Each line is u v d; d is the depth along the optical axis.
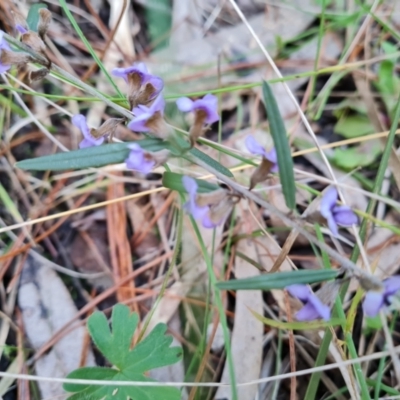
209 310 0.53
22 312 0.54
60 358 0.53
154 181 0.57
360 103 0.58
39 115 0.58
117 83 0.59
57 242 0.56
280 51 0.60
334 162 0.57
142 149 0.45
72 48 0.60
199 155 0.48
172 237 0.56
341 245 0.55
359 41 0.60
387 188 0.56
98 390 0.49
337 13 0.60
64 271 0.55
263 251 0.55
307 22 0.61
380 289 0.44
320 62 0.60
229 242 0.53
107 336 0.50
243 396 0.52
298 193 0.56
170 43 0.61
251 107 0.59
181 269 0.55
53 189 0.57
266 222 0.56
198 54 0.60
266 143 0.58
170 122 0.57
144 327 0.51
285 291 0.52
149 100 0.48
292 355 0.51
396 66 0.59
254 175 0.45
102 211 0.56
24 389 0.52
